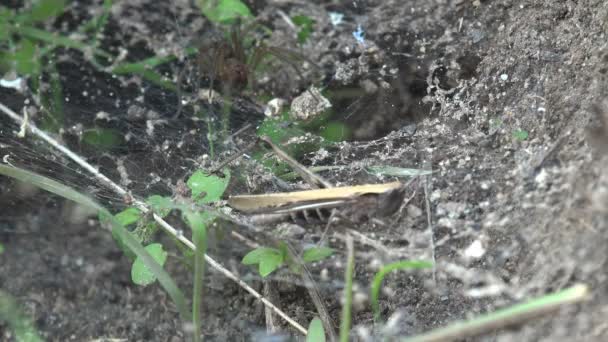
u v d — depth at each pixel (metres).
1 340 0.21
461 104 0.22
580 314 0.16
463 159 0.20
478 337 0.17
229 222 0.20
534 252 0.17
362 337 0.19
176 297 0.18
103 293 0.22
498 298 0.18
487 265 0.18
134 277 0.19
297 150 0.22
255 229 0.20
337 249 0.20
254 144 0.21
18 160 0.22
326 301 0.20
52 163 0.22
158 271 0.18
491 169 0.19
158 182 0.22
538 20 0.21
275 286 0.20
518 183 0.19
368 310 0.20
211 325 0.21
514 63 0.21
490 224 0.19
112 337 0.21
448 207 0.19
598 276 0.16
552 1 0.21
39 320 0.22
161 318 0.21
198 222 0.18
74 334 0.21
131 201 0.21
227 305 0.21
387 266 0.18
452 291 0.18
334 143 0.22
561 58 0.20
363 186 0.19
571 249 0.16
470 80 0.22
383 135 0.22
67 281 0.22
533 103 0.20
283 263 0.20
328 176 0.21
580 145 0.18
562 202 0.17
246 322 0.21
